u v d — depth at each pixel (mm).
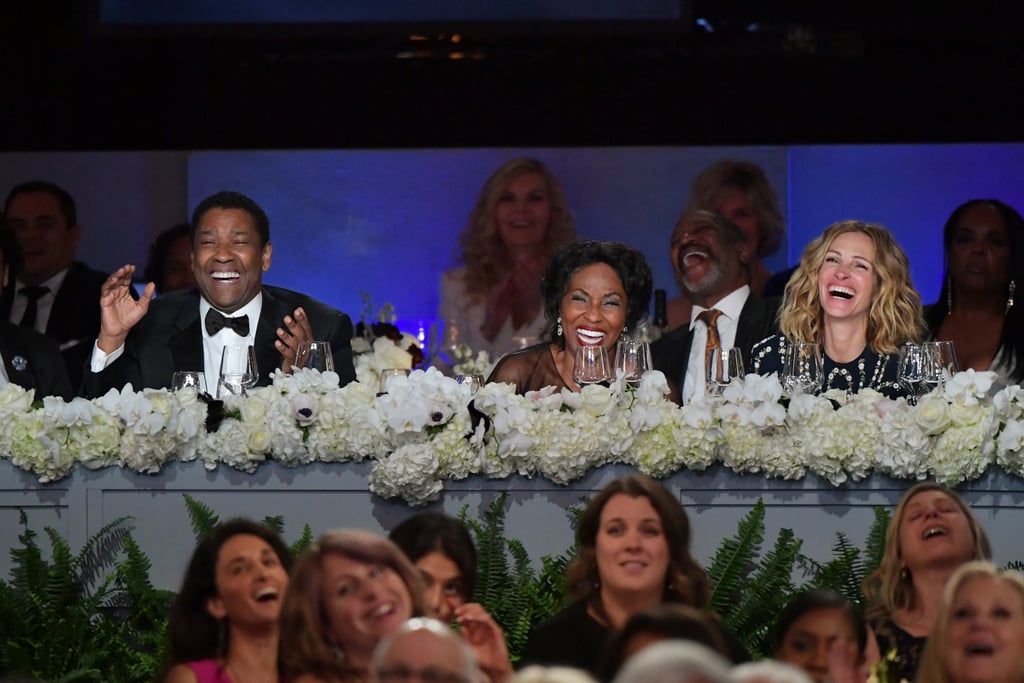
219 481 18734
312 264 34781
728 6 37031
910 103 37062
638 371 19688
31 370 22047
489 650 13023
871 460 18250
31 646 17875
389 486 18297
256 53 37500
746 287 29297
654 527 14586
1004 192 33875
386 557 11797
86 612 17953
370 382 23359
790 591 18031
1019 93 36781
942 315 32094
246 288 23625
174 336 23438
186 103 37531
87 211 33969
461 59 37531
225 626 14016
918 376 19578
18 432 18359
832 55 37062
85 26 36906
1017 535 18422
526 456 18359
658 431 18359
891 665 14367
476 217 34781
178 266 34156
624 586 14469
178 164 34281
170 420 18375
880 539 17953
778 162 34312
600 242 21969
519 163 34656
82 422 18391
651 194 34625
